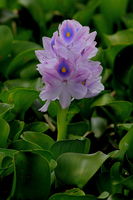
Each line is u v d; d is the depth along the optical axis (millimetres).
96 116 1213
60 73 925
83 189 965
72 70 923
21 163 910
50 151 990
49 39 942
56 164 942
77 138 1083
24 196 915
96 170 928
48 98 935
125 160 997
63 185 947
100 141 1175
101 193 935
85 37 929
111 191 959
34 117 1181
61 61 918
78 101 1088
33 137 1023
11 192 920
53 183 956
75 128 1124
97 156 942
